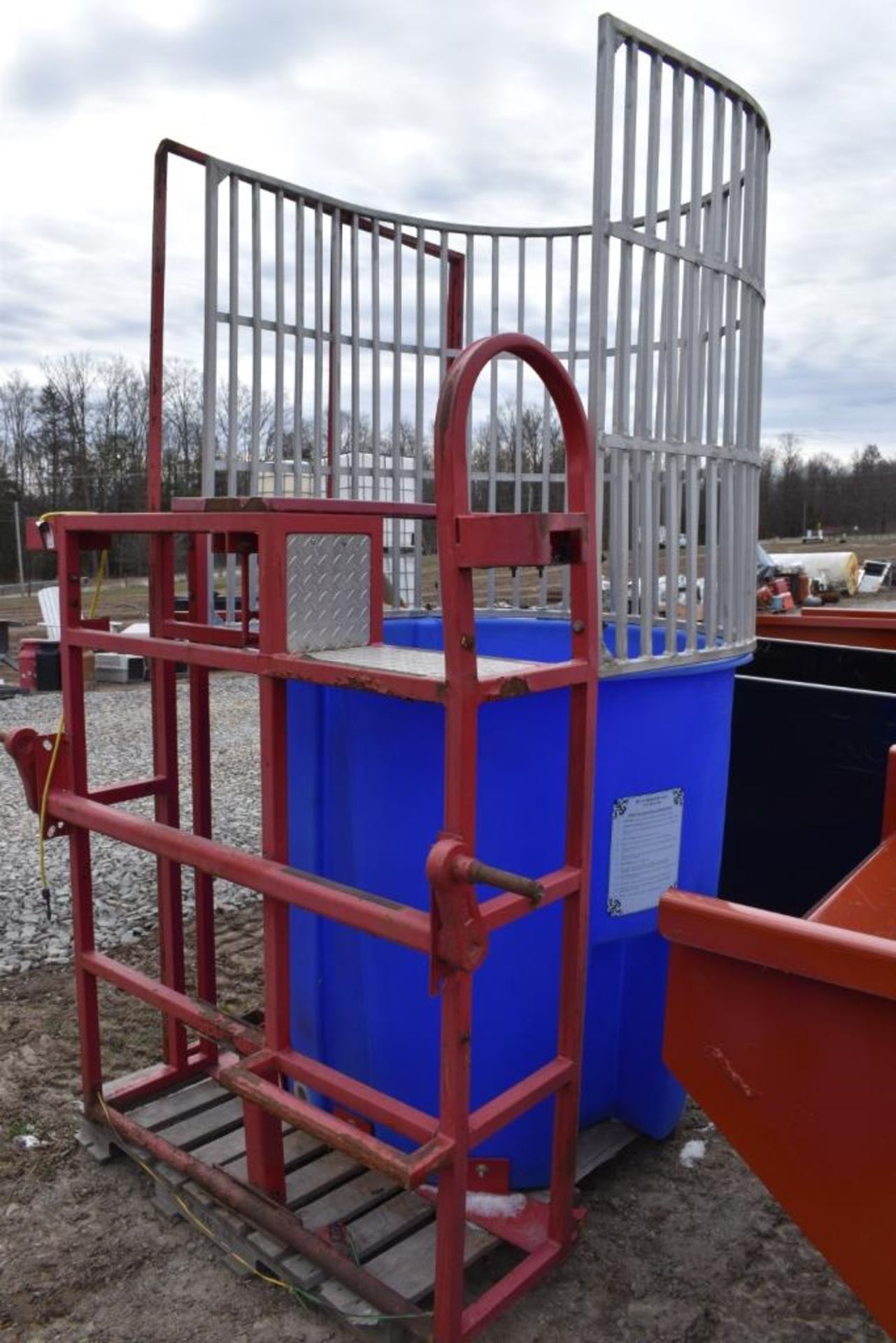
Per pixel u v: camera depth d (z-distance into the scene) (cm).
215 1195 222
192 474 1820
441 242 355
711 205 235
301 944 251
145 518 223
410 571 395
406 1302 194
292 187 313
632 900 236
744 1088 139
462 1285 193
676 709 237
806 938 129
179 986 267
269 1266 211
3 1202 244
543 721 218
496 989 226
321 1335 202
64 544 245
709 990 141
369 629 218
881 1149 128
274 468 326
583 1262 221
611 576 223
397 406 352
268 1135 218
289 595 200
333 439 340
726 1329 202
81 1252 227
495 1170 230
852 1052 129
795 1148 136
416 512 226
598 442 212
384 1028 236
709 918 138
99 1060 259
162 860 262
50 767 250
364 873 231
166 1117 255
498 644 302
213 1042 274
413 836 222
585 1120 250
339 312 337
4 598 2683
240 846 520
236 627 254
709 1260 222
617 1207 239
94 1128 258
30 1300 212
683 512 275
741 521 258
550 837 223
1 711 962
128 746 780
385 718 223
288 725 245
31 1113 280
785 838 332
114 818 233
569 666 189
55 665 1098
